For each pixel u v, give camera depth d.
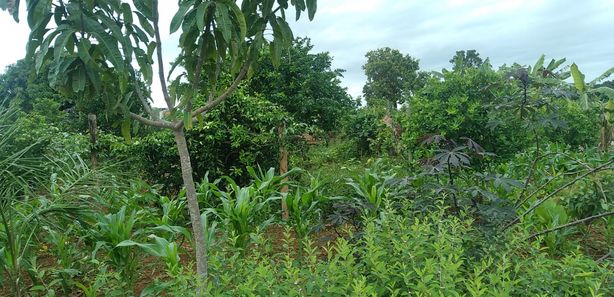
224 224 3.76
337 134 13.05
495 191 4.37
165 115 3.59
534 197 4.50
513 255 2.64
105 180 4.29
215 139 6.25
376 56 34.22
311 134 7.61
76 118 12.51
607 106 4.93
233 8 2.22
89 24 2.16
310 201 4.29
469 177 4.32
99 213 3.59
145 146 6.40
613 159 4.01
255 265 2.66
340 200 4.39
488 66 4.97
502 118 4.44
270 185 4.75
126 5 2.40
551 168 5.75
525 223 3.49
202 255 2.68
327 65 10.13
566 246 3.81
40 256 4.33
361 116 12.15
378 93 33.72
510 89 4.63
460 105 4.51
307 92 9.39
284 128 6.09
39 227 3.39
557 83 4.43
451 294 2.00
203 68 2.72
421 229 2.57
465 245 2.86
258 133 6.34
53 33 2.13
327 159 10.09
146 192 5.63
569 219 4.25
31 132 6.38
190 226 5.29
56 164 4.13
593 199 4.04
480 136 4.60
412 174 4.76
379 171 5.54
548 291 2.11
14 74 23.20
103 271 2.98
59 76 2.29
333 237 4.28
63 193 3.69
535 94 4.05
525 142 4.73
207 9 2.31
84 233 3.69
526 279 2.28
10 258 3.07
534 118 3.93
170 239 3.58
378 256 2.37
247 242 3.95
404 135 5.26
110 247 3.24
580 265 2.46
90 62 2.23
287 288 2.13
